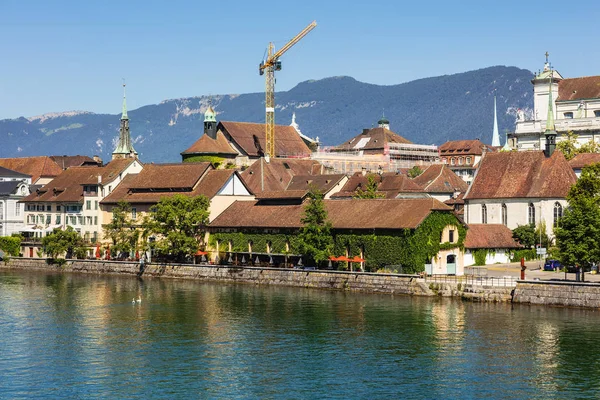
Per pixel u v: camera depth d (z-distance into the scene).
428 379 103.31
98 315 142.00
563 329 125.06
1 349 117.94
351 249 172.62
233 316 139.38
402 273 163.62
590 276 156.50
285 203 198.75
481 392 98.81
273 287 172.50
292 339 122.69
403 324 130.50
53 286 179.50
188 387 101.00
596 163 194.38
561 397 97.25
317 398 96.94
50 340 123.50
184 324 133.88
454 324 129.75
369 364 109.50
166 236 198.62
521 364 108.75
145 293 166.38
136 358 113.31
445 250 166.75
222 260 197.38
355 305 146.75
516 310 139.50
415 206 168.50
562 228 146.62
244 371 107.06
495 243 186.88
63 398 97.19
